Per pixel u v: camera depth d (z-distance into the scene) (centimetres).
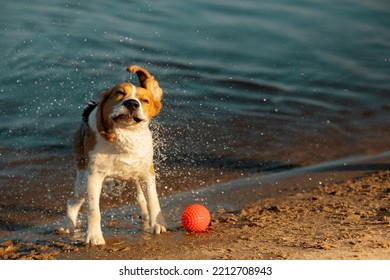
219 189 1204
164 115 1580
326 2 2831
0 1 2356
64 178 1242
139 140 872
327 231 894
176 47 2112
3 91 1661
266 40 2284
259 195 1159
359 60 2175
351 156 1426
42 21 2180
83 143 926
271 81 1920
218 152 1400
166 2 2548
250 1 2706
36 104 1599
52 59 1886
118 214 1060
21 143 1399
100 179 899
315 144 1485
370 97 1845
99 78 1791
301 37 2352
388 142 1517
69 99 1639
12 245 930
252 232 910
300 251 812
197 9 2519
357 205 1029
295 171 1320
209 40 2214
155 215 938
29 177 1241
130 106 821
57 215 1084
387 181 1188
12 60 1862
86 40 2059
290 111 1691
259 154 1408
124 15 2352
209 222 940
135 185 987
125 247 880
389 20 2659
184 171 1296
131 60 1952
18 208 1109
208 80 1869
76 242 927
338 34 2427
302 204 1065
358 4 2845
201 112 1623
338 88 1908
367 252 800
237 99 1747
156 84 871
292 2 2770
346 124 1625
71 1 2439
